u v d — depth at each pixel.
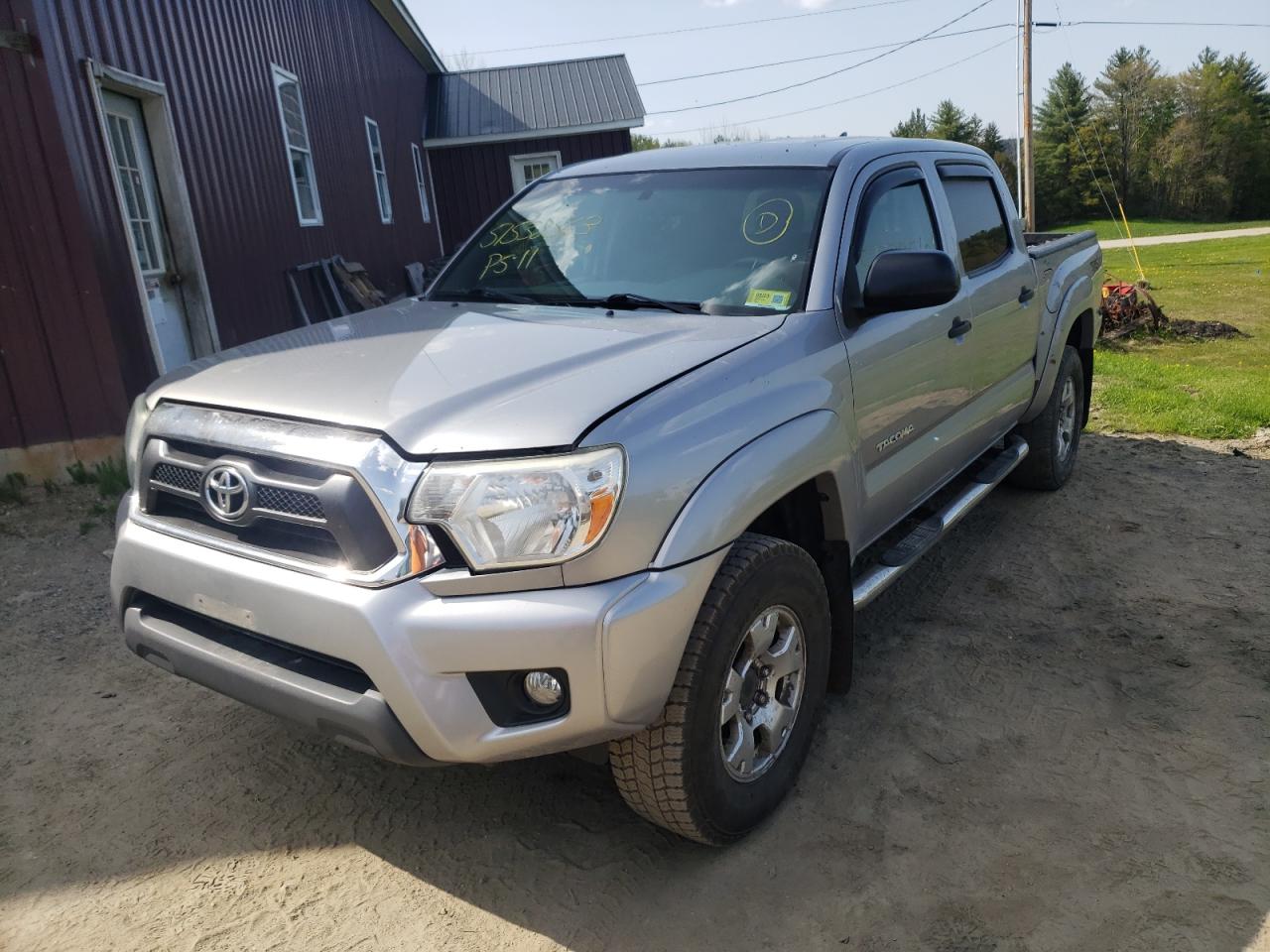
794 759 2.85
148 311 6.77
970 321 3.93
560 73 22.42
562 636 2.12
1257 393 8.19
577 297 3.35
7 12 5.68
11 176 5.83
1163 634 3.92
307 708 2.29
